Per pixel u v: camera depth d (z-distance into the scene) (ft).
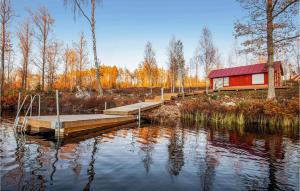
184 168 16.06
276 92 69.77
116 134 30.45
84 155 18.89
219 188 12.62
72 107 76.07
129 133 31.68
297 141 26.61
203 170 15.69
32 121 30.14
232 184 13.23
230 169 15.98
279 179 14.11
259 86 88.43
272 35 49.49
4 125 35.32
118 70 278.05
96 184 12.73
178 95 85.76
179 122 47.73
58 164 16.17
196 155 19.83
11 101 71.77
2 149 19.99
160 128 37.76
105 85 241.14
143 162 17.34
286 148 22.82
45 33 92.12
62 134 27.73
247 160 18.30
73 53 129.80
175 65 125.59
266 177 14.43
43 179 13.23
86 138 26.76
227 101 61.87
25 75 94.38
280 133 32.91
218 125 42.65
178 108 64.08
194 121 49.57
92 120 34.01
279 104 44.50
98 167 15.79
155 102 72.28
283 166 16.75
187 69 170.50
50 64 102.78
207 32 107.34
